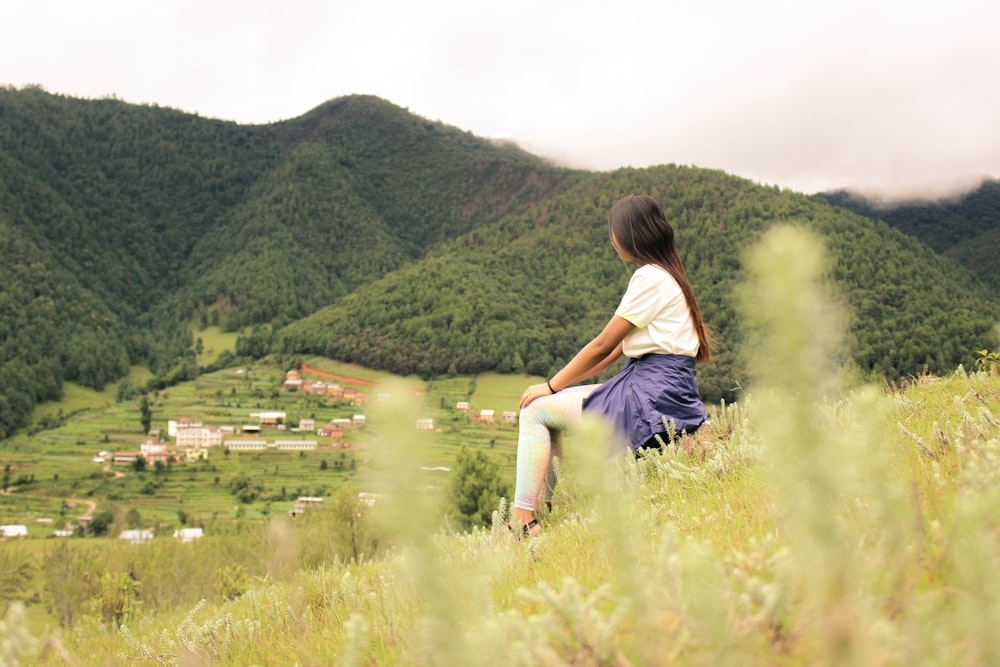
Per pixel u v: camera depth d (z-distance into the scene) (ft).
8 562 69.51
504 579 7.05
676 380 11.89
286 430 473.26
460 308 551.59
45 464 408.67
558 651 3.91
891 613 3.24
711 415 12.73
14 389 500.33
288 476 396.37
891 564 3.50
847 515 4.89
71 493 367.04
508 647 3.74
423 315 573.33
